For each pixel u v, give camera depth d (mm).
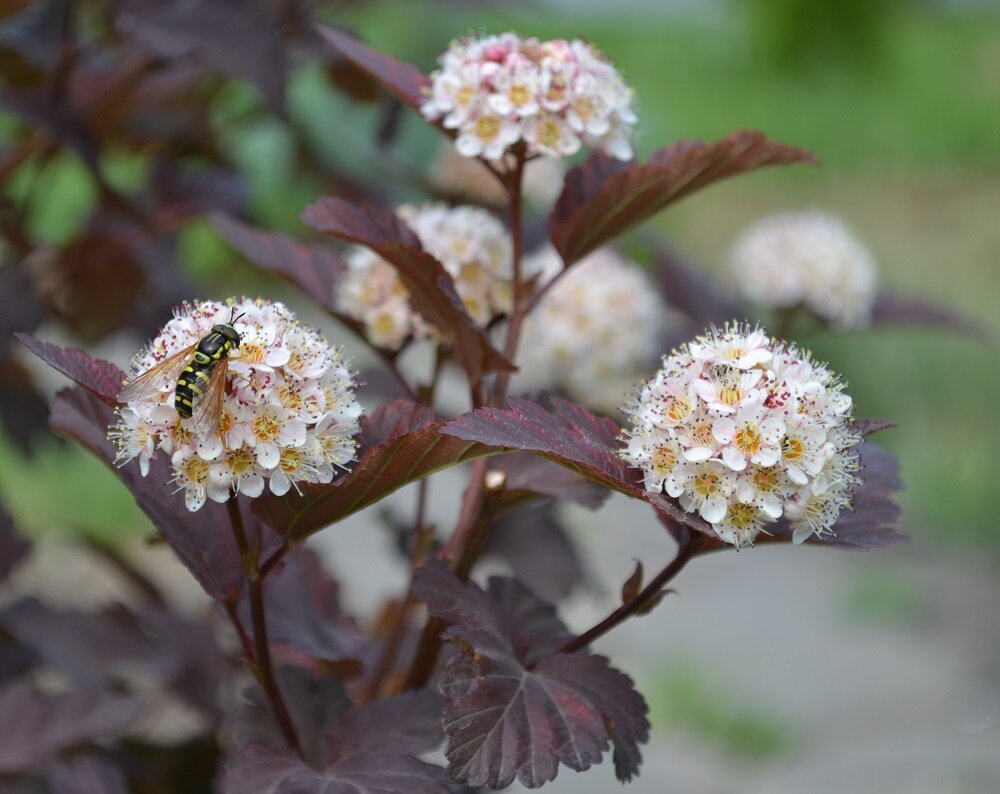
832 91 2516
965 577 1136
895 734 855
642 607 369
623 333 546
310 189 620
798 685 927
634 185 395
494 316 424
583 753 347
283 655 418
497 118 389
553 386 550
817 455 345
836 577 1135
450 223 421
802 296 602
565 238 405
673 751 822
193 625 486
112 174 781
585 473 352
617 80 398
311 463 349
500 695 352
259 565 373
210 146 576
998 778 786
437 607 361
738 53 2760
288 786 355
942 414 1379
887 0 2729
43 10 509
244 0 492
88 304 563
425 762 360
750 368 349
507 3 579
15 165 521
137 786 458
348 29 523
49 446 552
